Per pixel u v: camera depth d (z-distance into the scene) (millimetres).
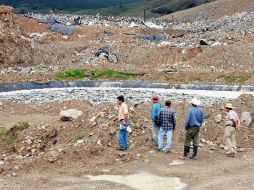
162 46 57000
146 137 25844
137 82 44375
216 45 54875
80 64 51875
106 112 28422
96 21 95562
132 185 19906
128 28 79000
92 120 27406
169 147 24141
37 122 28703
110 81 44875
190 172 21484
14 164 22031
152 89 42625
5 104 33250
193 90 42094
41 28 75625
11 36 51562
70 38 69188
